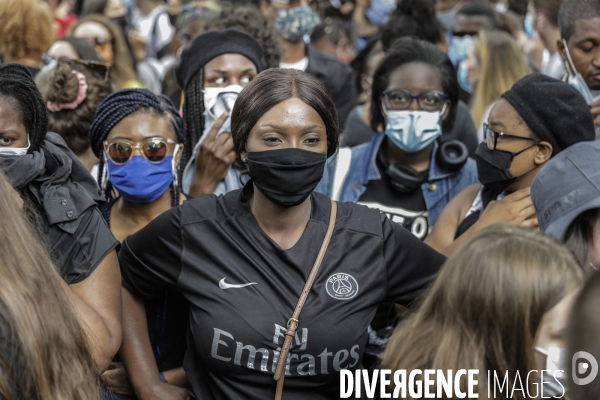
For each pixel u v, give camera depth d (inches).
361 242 100.3
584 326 64.1
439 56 146.3
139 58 293.3
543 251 77.0
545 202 98.3
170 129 124.0
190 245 100.4
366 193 147.9
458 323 78.2
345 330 95.9
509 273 76.0
